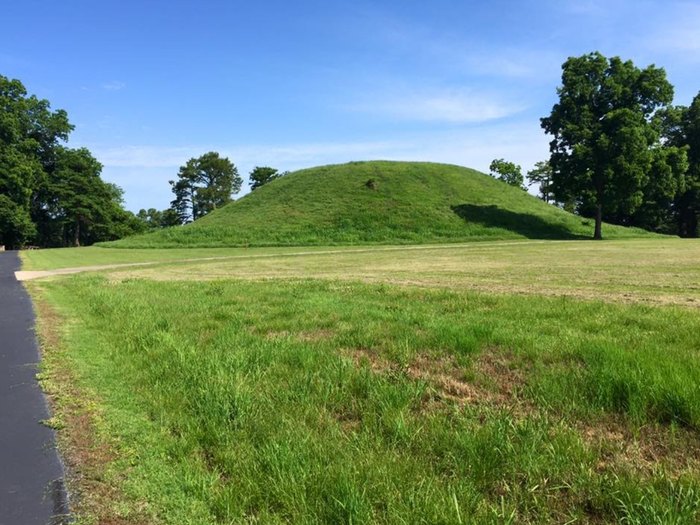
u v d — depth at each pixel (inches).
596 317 335.3
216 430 176.2
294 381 221.6
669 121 2513.5
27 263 1098.1
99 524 129.6
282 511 130.4
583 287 522.9
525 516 126.8
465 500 129.6
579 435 164.4
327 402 201.2
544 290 500.1
